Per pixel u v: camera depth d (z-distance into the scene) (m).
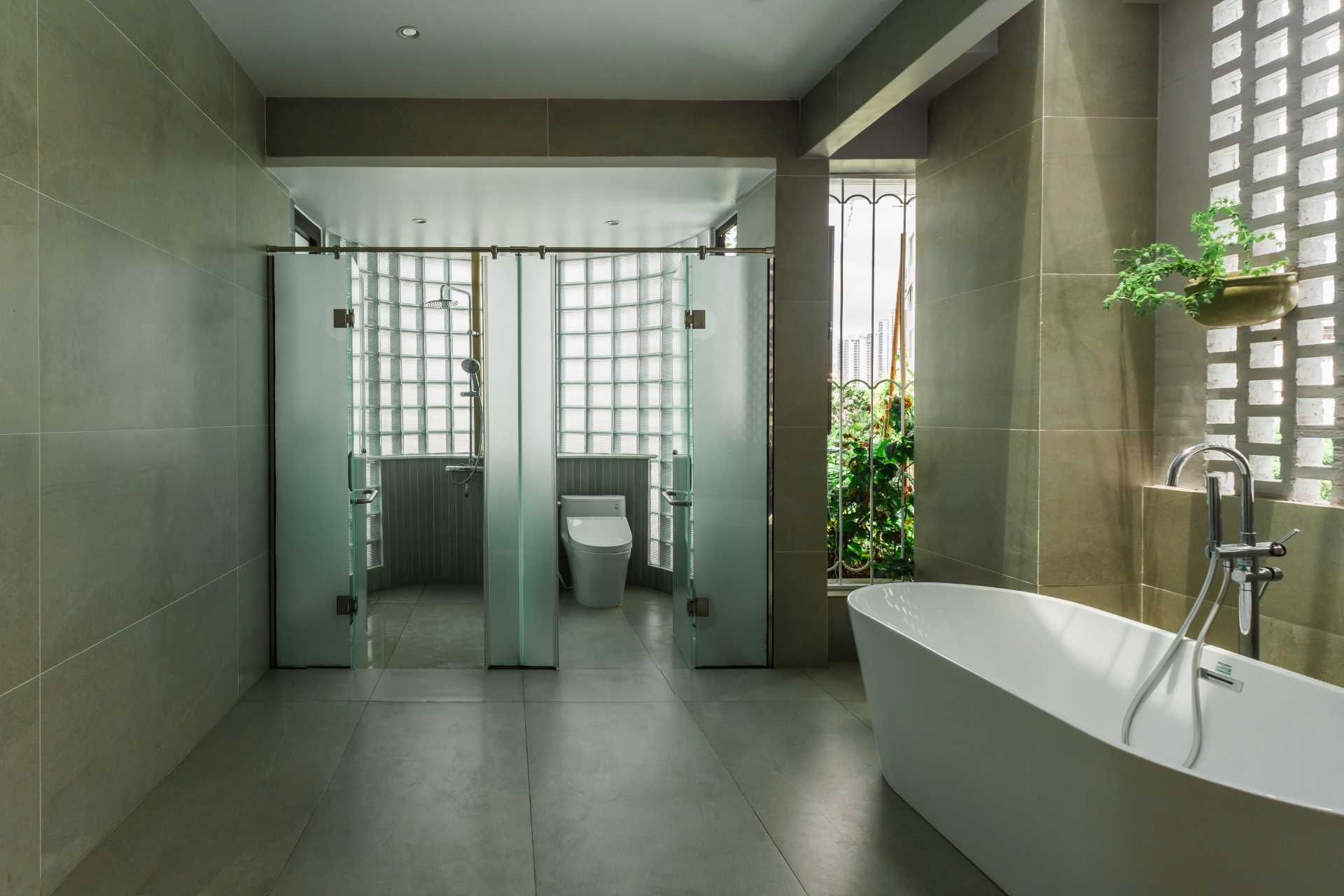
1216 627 2.69
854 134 3.36
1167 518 2.89
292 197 3.97
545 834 2.26
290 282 3.66
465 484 5.63
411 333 5.45
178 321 2.67
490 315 3.73
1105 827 1.65
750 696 3.41
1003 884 2.00
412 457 5.54
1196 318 2.63
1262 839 1.40
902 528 4.05
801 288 3.72
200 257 2.86
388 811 2.38
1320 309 2.41
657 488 5.45
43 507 1.91
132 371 2.35
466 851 2.16
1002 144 3.16
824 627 3.82
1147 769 1.53
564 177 3.73
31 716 1.86
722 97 3.62
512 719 3.13
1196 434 2.83
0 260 1.75
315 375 3.69
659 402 5.36
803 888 2.01
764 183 3.79
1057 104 2.93
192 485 2.80
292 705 3.25
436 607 5.01
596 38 3.04
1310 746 1.90
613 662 3.91
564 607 5.06
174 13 2.63
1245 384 2.65
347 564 3.73
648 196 4.04
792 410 3.76
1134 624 2.47
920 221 3.79
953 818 2.20
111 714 2.23
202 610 2.90
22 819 1.82
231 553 3.20
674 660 3.94
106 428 2.20
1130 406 2.99
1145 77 2.97
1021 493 3.06
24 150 1.83
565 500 5.37
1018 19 3.05
